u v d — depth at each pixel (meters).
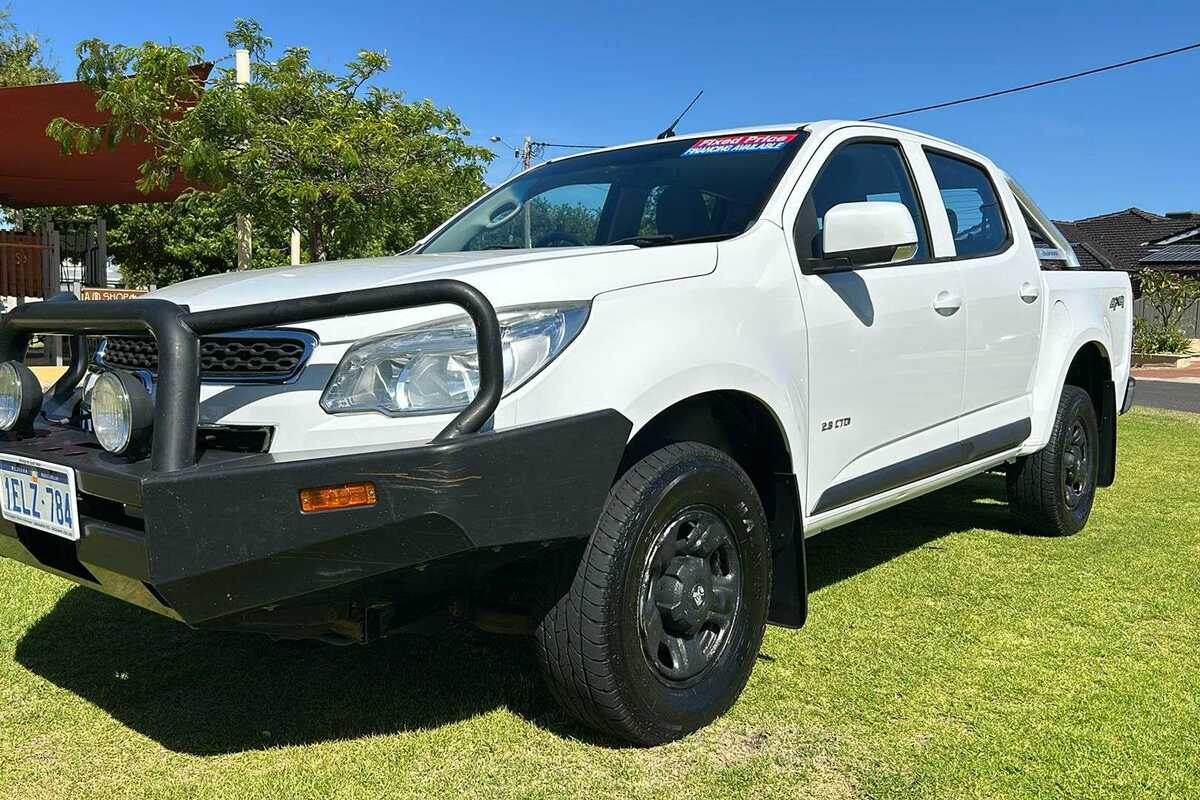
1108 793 2.41
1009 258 4.44
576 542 2.49
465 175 8.98
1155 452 7.89
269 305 2.21
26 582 4.11
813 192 3.41
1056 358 4.73
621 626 2.49
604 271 2.62
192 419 2.18
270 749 2.67
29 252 12.90
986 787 2.44
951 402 3.95
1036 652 3.33
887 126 3.97
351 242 8.19
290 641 3.28
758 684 3.06
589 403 2.43
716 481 2.74
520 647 3.40
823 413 3.21
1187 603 3.86
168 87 8.05
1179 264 33.19
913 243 3.10
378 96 8.80
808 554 4.62
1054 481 4.78
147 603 2.34
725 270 2.91
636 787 2.45
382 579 2.36
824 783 2.46
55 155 10.93
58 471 2.36
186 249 24.72
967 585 4.11
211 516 2.08
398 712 2.90
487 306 2.23
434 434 2.27
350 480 2.13
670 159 3.78
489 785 2.46
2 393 2.68
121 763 2.59
